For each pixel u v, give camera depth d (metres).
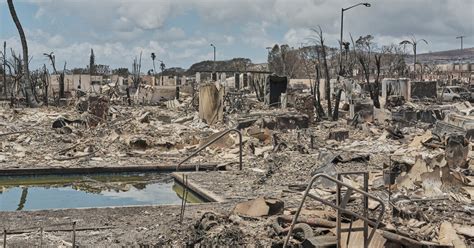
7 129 25.50
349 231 8.15
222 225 9.58
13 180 17.38
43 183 17.61
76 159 19.58
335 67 53.84
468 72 83.38
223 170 17.59
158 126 28.19
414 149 19.92
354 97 35.84
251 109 33.75
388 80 39.16
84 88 58.66
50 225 10.31
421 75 60.16
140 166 18.33
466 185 13.05
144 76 77.25
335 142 22.59
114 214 11.23
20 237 9.53
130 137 22.69
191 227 9.81
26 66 40.84
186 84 66.69
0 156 19.70
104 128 26.09
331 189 13.41
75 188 16.98
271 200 10.68
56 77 59.69
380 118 28.44
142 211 11.51
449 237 9.08
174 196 15.43
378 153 19.53
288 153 19.48
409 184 13.27
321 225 9.12
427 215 10.43
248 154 19.94
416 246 8.56
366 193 7.88
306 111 29.66
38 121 29.22
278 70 63.47
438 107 31.44
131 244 9.14
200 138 23.19
